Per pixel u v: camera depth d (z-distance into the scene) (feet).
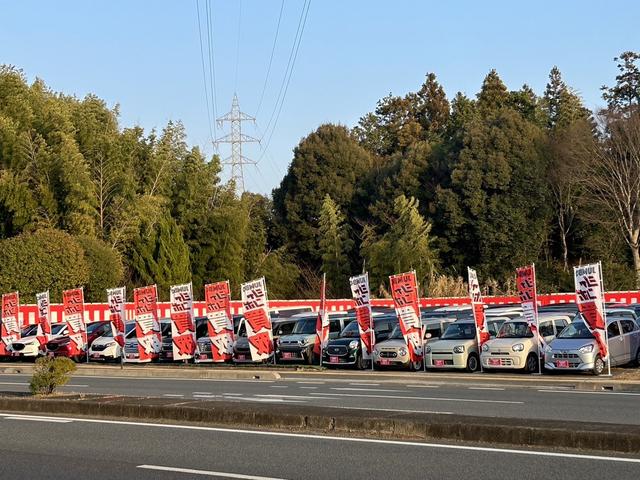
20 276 158.81
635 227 183.83
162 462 37.99
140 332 110.93
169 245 196.03
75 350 119.34
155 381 89.71
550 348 83.25
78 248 165.68
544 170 199.11
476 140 202.28
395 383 82.58
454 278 196.65
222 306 104.68
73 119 200.95
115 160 196.44
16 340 127.65
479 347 89.25
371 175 237.66
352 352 98.07
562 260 208.23
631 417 50.96
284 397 67.46
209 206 222.69
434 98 301.63
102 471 36.32
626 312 92.63
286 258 235.20
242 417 49.08
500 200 199.21
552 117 256.52
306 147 240.94
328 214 224.53
